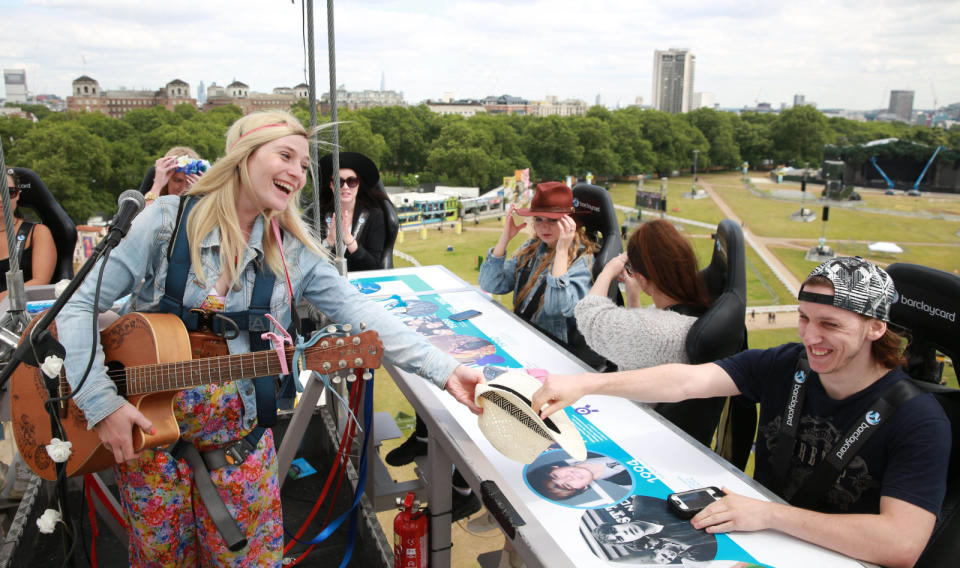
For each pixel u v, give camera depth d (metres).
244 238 1.42
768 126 116.25
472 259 38.28
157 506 1.40
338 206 2.59
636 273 2.24
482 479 1.30
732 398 1.89
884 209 74.44
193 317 1.41
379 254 3.81
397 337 1.56
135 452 1.30
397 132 76.50
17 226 3.42
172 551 1.45
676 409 2.02
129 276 1.36
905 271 1.54
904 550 1.12
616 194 85.12
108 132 49.69
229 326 1.41
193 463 1.39
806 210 75.75
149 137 49.53
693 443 1.49
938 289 1.47
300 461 2.65
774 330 33.12
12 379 1.52
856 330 1.27
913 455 1.24
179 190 3.32
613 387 1.54
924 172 87.00
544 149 84.31
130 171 46.25
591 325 2.21
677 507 1.20
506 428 1.35
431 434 1.61
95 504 1.87
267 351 1.38
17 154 43.94
